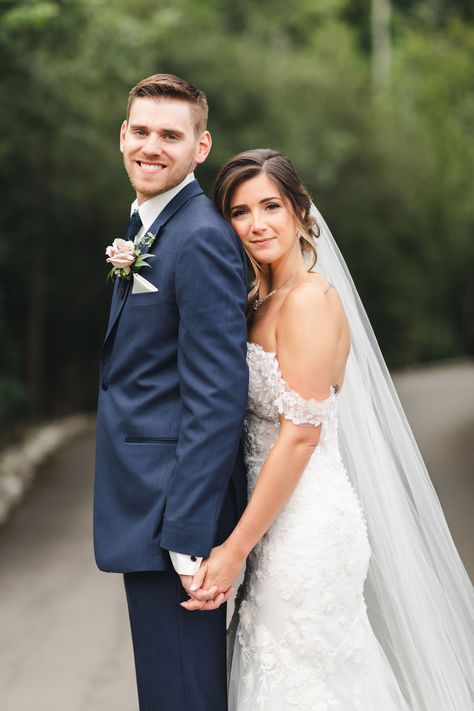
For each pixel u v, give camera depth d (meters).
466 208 22.52
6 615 5.01
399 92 21.17
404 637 2.83
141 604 2.52
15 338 13.60
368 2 28.42
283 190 2.58
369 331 2.89
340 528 2.57
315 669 2.54
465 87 17.59
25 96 9.60
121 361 2.52
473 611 2.90
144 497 2.47
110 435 2.53
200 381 2.38
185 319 2.41
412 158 20.05
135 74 11.11
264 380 2.57
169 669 2.52
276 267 2.65
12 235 12.87
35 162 11.85
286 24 22.06
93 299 14.85
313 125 16.97
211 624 2.54
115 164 12.52
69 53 9.84
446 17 19.39
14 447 10.67
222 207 2.62
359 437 2.81
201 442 2.36
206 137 2.59
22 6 7.91
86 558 6.11
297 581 2.53
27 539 6.66
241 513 2.63
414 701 2.84
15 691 3.95
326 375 2.51
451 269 25.73
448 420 12.34
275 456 2.48
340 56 21.00
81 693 3.91
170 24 12.80
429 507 2.90
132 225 2.59
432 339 26.28
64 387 15.35
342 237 21.52
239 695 2.63
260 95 15.65
